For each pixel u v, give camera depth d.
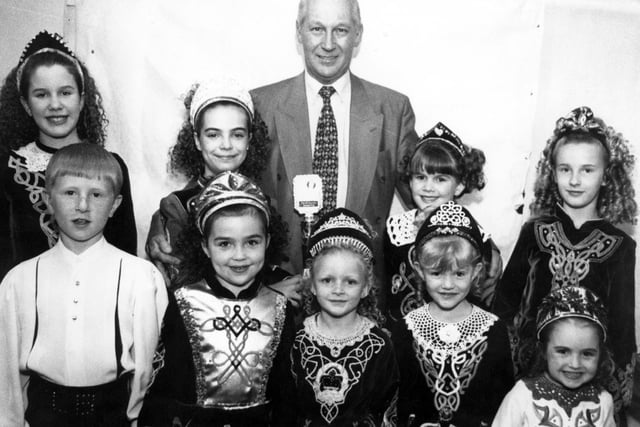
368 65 2.18
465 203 2.21
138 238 2.18
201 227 1.75
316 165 2.16
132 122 2.17
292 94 2.16
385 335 1.78
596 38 2.20
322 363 1.73
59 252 1.84
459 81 2.19
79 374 1.78
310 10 2.11
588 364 1.78
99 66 2.16
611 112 2.22
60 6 2.15
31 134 2.09
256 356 1.70
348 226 1.78
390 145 2.17
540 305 1.97
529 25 2.19
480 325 1.82
